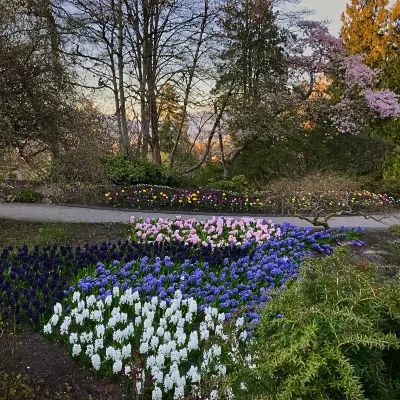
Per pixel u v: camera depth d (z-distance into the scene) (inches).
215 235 337.1
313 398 79.8
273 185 610.2
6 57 306.8
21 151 334.3
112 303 209.5
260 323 104.9
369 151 754.2
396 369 91.7
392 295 89.4
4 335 182.2
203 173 771.4
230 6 693.9
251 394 93.8
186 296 217.6
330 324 82.0
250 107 693.9
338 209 538.0
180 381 145.6
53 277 233.0
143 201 491.2
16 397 137.8
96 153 375.6
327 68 768.3
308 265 102.9
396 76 916.0
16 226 374.6
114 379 157.8
